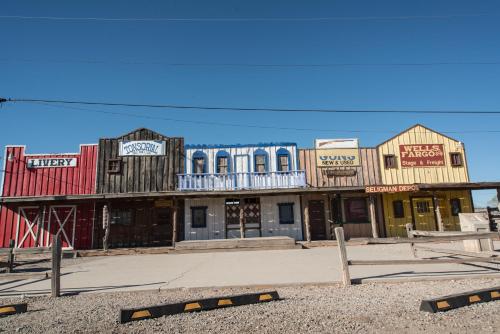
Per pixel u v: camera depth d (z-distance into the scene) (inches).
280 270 386.3
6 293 317.1
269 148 831.1
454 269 351.9
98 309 241.6
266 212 799.1
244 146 831.7
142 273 407.8
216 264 466.9
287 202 804.6
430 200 812.0
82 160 807.7
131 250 673.6
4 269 510.0
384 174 821.9
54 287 295.9
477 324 185.5
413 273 333.7
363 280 303.9
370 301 238.8
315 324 192.2
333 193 753.6
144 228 789.9
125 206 795.4
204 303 228.7
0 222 770.2
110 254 674.2
